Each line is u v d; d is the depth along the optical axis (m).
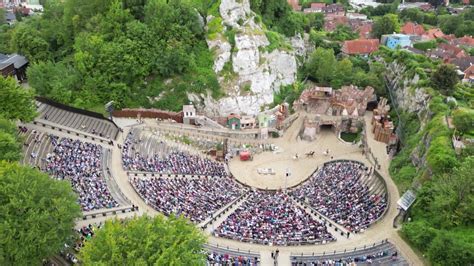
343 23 183.25
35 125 82.00
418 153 81.38
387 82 130.38
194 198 68.31
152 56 103.00
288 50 123.00
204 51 110.31
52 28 118.19
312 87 124.44
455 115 76.44
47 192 48.38
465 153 70.06
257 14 122.75
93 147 80.19
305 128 108.31
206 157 93.06
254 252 55.44
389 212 68.81
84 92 98.44
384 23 167.50
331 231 62.03
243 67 109.75
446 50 145.75
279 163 96.00
